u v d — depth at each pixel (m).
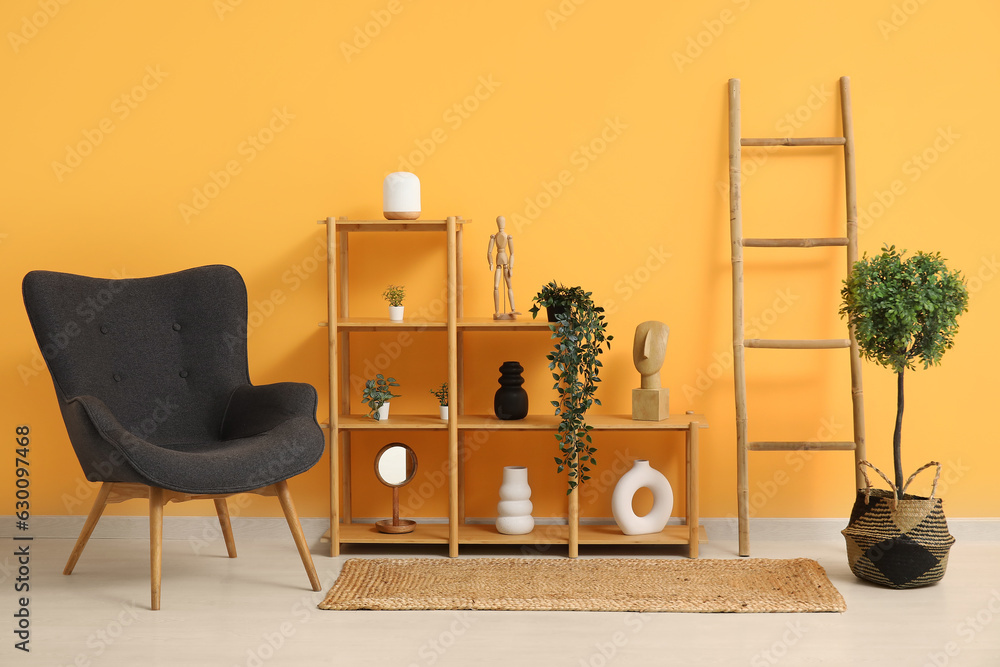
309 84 3.31
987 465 3.26
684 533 3.15
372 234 3.33
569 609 2.52
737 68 3.25
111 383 2.90
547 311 3.05
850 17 3.23
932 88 3.22
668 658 2.17
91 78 3.31
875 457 3.28
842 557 3.05
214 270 3.07
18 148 3.33
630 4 3.26
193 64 3.31
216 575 2.87
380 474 3.13
